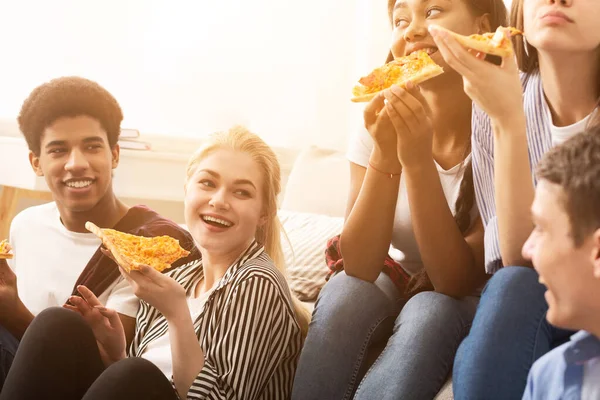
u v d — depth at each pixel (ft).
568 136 4.47
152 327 5.34
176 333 4.67
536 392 3.42
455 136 5.46
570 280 3.06
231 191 5.22
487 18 5.48
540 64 4.61
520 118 4.23
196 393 4.59
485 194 4.92
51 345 4.50
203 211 5.22
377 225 5.09
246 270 4.99
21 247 6.23
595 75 4.39
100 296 5.74
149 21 10.21
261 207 5.41
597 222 2.95
